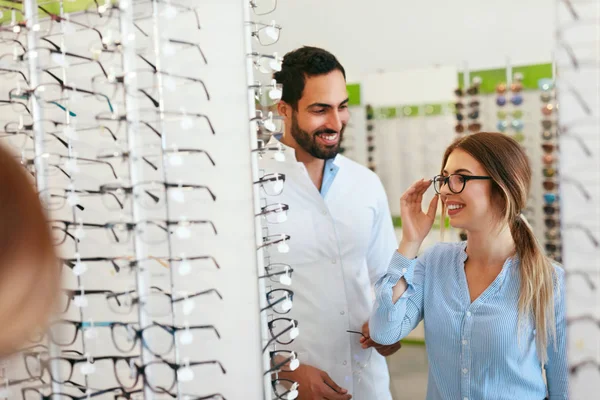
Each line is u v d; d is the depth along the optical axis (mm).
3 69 1629
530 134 2434
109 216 1527
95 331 1402
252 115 1354
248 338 1378
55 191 1621
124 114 1268
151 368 1262
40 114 1428
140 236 1264
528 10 2338
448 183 1584
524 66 2377
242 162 1363
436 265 1681
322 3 2139
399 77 2428
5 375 1435
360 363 1878
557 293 1494
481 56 2385
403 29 2354
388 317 1635
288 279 1500
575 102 1130
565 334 1488
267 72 1422
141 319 1243
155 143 1384
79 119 1545
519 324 1471
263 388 1372
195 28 1378
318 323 1803
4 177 390
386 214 2000
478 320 1516
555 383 1511
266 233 1492
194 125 1379
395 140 2545
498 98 2418
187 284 1413
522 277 1492
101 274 1535
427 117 2473
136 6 1379
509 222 1538
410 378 2191
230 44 1359
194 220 1351
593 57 1113
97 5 1354
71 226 1476
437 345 1599
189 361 1307
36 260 394
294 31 2041
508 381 1487
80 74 1539
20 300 386
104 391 1367
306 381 1740
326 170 1853
